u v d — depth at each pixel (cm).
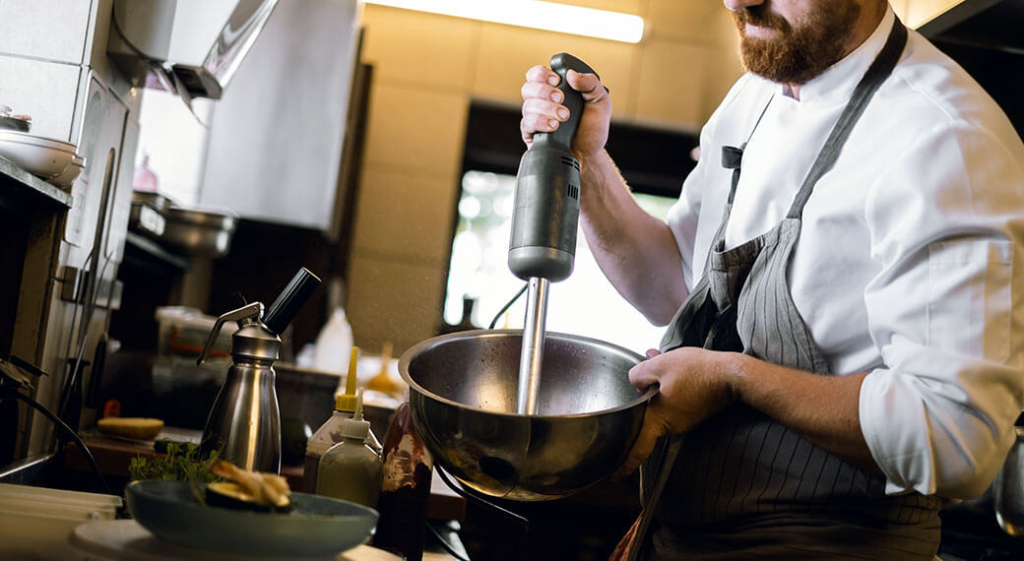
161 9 172
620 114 427
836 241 105
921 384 93
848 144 109
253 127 367
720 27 429
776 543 101
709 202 135
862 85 111
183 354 278
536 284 96
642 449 101
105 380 233
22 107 158
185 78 187
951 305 93
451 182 425
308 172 369
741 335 113
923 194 96
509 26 429
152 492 76
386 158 423
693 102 429
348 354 372
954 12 178
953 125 99
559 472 89
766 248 111
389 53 426
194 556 71
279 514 72
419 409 91
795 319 106
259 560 71
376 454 116
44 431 162
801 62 113
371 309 414
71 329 171
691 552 108
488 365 109
